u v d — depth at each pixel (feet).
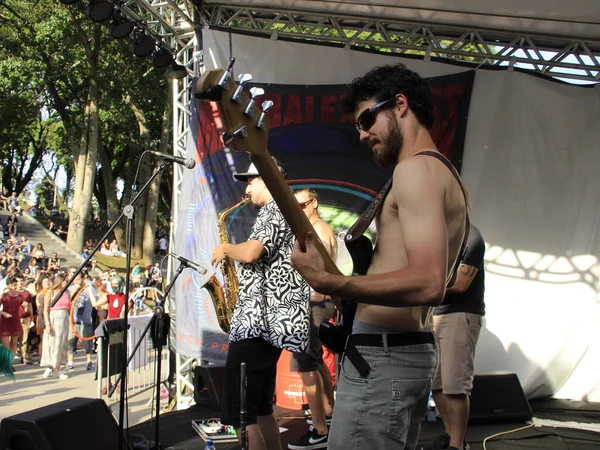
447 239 4.68
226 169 18.10
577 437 13.92
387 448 5.25
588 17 16.58
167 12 19.30
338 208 18.08
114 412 18.98
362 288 4.66
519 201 18.01
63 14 57.82
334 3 18.17
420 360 5.35
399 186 4.88
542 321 17.78
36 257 65.36
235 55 18.56
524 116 18.10
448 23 18.39
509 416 15.01
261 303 9.95
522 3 16.24
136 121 82.07
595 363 17.67
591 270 17.69
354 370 5.37
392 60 18.35
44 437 9.49
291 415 15.81
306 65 18.52
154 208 77.66
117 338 17.98
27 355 34.35
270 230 10.11
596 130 17.89
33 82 67.82
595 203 17.76
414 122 5.35
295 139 18.42
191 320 17.97
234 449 13.07
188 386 18.37
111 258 74.69
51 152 127.75
